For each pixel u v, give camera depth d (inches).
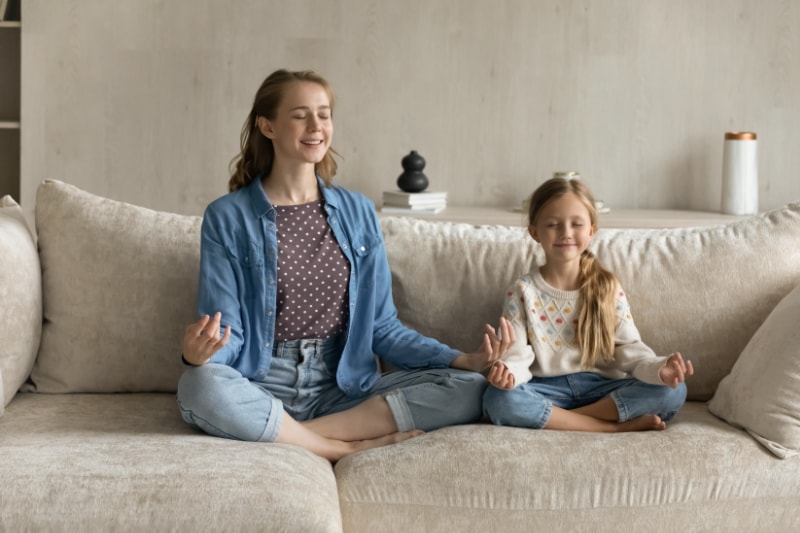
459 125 169.6
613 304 92.1
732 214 161.9
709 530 77.9
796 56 166.9
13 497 69.1
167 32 167.3
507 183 170.9
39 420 85.2
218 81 168.6
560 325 92.6
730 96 168.1
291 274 92.3
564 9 166.9
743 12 166.4
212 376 82.1
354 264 95.0
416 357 93.4
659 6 166.6
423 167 162.2
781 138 168.9
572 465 77.6
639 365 88.4
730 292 96.0
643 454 78.7
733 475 77.7
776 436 80.3
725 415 87.1
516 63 168.1
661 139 169.5
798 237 98.2
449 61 168.1
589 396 91.4
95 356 94.1
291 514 69.1
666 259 97.5
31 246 94.3
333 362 94.3
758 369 84.7
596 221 94.5
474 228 102.3
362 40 167.6
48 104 168.1
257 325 91.0
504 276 98.0
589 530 77.0
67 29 166.6
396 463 78.2
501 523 76.5
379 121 169.6
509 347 89.8
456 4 166.9
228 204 93.6
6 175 178.4
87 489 69.9
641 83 168.2
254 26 167.3
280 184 95.4
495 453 78.6
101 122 168.9
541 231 92.8
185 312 95.0
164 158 170.2
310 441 84.0
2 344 87.8
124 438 80.0
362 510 76.4
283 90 93.7
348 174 171.2
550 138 169.8
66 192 97.5
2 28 174.7
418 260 98.9
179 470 72.4
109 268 95.0
